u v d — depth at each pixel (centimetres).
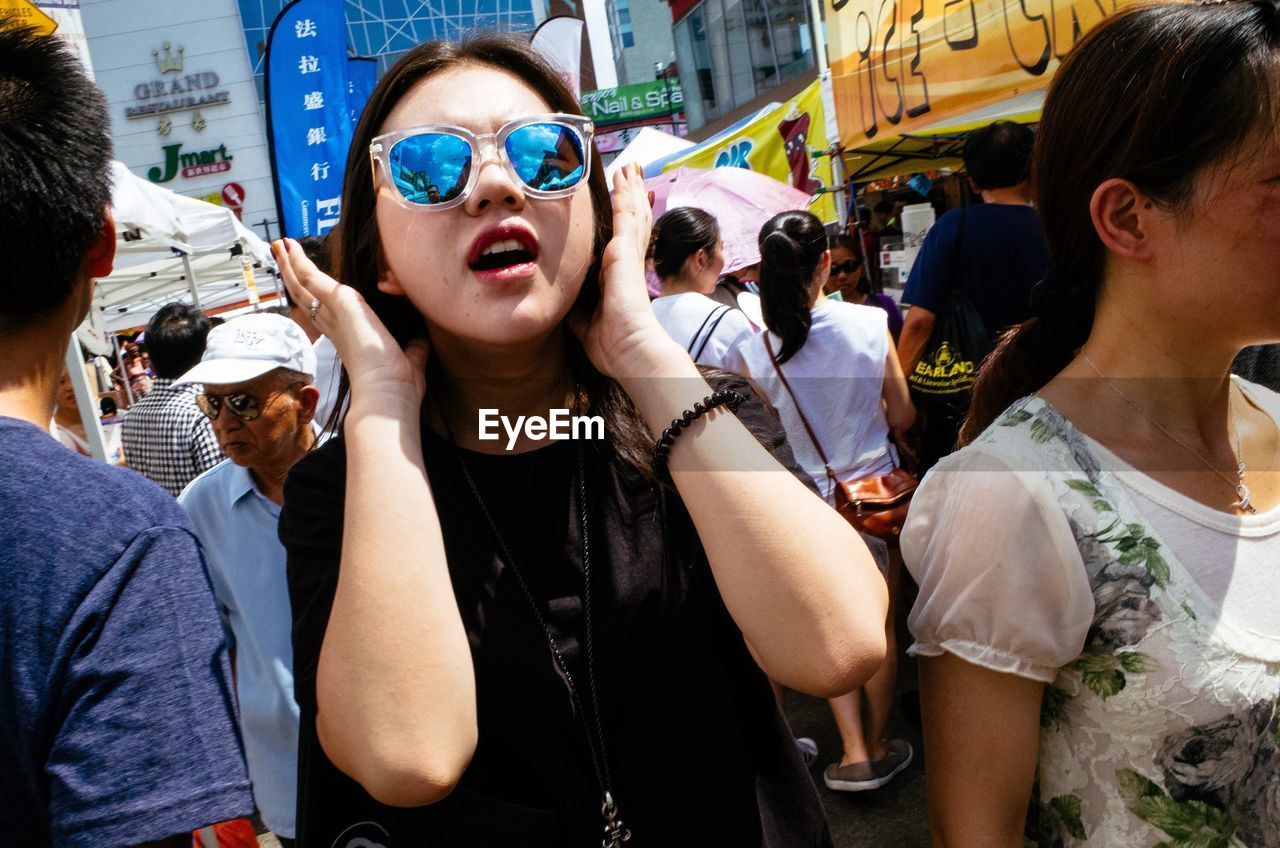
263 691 183
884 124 459
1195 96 93
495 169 97
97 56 3303
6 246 89
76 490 85
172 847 80
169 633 84
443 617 91
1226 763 99
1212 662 98
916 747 312
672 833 103
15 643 79
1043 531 102
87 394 312
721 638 111
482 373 112
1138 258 102
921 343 326
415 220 99
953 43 391
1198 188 95
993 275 315
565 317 117
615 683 102
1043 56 341
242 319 201
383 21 3666
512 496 108
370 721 87
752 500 97
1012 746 106
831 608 94
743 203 471
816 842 111
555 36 801
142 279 1050
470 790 99
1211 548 101
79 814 77
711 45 1733
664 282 330
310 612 101
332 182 533
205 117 3409
